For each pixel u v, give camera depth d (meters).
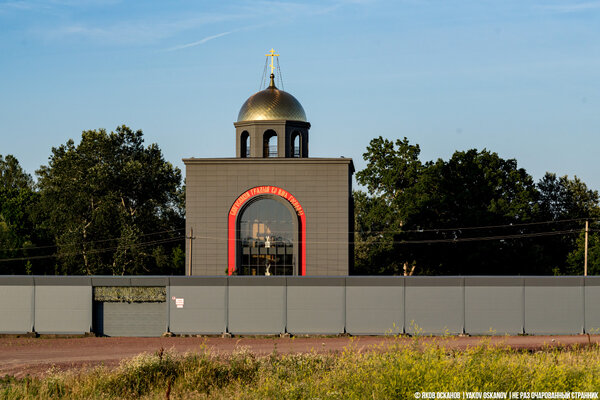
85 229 86.00
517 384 21.19
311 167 64.94
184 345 44.34
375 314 49.22
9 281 50.53
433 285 49.19
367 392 20.91
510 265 83.25
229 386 25.88
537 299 49.06
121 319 50.69
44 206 89.94
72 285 50.53
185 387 26.28
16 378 31.73
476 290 49.16
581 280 49.09
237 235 64.69
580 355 31.16
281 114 69.00
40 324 50.28
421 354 24.89
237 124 69.94
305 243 64.38
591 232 83.75
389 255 88.38
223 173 65.38
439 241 85.44
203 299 50.06
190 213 65.25
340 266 63.91
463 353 26.48
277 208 65.06
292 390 22.62
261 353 37.31
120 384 26.56
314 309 49.47
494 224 83.81
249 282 49.97
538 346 40.41
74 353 40.66
